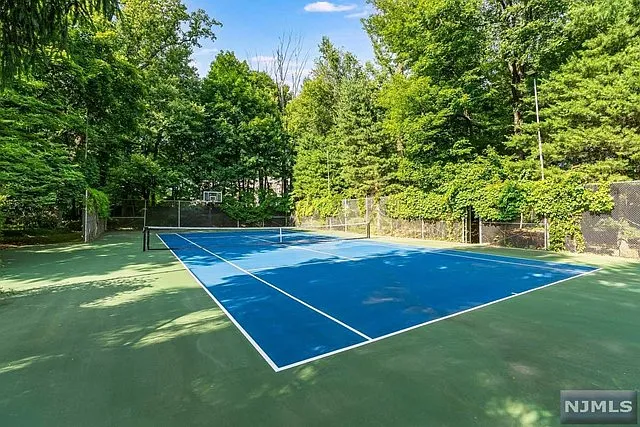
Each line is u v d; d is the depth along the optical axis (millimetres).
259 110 33344
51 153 14500
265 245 16484
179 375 3516
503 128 19672
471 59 18906
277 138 32562
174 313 5648
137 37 26406
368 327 4957
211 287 7543
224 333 4734
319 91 35375
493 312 5637
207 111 31000
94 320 5289
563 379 3359
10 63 4020
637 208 11070
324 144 30547
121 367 3701
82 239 18531
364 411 2846
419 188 20906
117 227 27562
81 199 17688
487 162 18109
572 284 7664
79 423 2711
